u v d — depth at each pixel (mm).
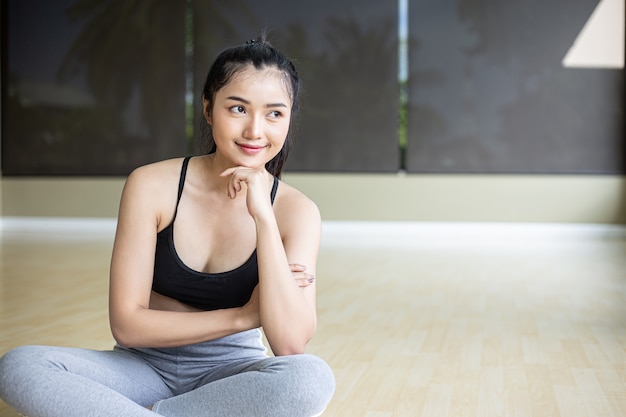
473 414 2088
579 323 3373
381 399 2230
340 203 7977
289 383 1448
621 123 7699
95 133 8266
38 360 1479
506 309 3727
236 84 1521
